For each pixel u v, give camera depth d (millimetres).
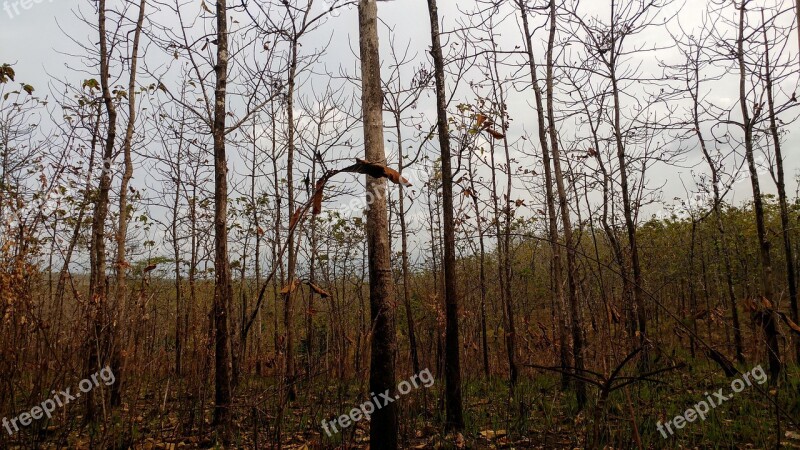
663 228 13344
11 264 4082
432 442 5449
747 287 10477
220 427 5562
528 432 5727
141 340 5180
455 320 5934
